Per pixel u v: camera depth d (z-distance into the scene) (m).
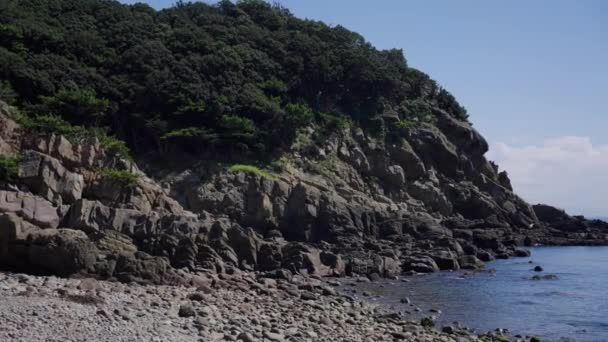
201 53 88.75
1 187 53.59
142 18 94.81
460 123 103.56
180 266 47.91
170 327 23.48
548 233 94.94
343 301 39.19
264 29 103.75
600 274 57.09
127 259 40.38
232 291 39.50
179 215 53.91
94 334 20.36
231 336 22.97
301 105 85.56
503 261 69.50
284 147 82.06
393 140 93.50
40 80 72.06
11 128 60.81
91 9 92.88
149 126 75.50
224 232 53.16
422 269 58.31
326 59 95.12
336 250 61.94
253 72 89.12
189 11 104.56
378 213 72.94
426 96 108.81
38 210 50.56
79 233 44.94
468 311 38.38
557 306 40.38
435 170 95.44
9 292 28.25
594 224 103.69
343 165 84.69
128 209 55.12
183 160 75.50
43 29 79.88
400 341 27.27
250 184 70.38
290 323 28.53
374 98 98.62
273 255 53.72
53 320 21.59
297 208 70.06
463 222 84.00
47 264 40.56
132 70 82.25
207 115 78.38
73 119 71.44
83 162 61.91
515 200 99.31
